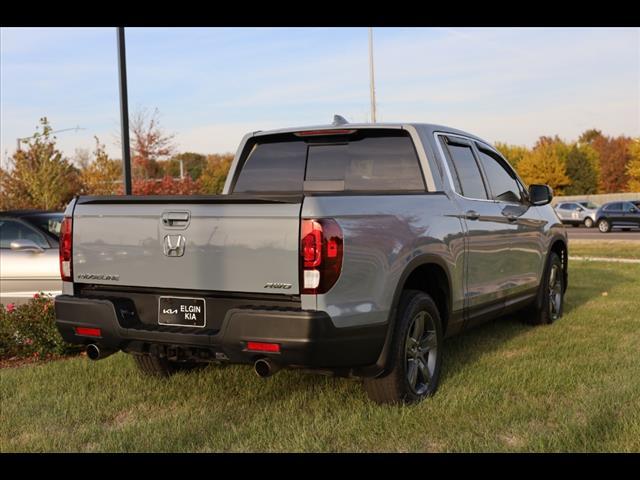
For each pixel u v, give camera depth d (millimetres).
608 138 74688
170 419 4512
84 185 20328
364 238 4168
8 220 8477
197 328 4270
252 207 4035
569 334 6969
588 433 4008
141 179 22172
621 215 32875
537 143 72938
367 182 5480
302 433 4109
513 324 7570
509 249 6324
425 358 4914
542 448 3838
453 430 4184
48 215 8758
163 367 5449
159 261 4348
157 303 4438
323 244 3885
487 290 5871
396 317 4527
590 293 9992
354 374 4344
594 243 22688
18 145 20047
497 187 6473
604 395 4695
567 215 40094
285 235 3932
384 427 4254
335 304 3965
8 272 8195
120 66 8992
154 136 23875
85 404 4859
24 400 5012
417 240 4691
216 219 4141
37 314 6723
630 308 8547
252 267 4023
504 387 5039
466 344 6566
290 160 5832
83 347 6781
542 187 6801
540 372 5391
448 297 5180
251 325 3951
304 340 3846
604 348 6262
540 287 7285
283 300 3998
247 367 5750
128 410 4770
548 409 4543
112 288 4629
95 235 4625
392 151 5414
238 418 4523
